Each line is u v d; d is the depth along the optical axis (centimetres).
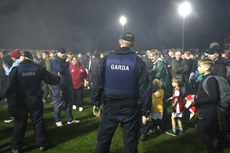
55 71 396
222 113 487
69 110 429
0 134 376
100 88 224
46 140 310
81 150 312
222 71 318
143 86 209
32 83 293
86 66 911
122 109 211
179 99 362
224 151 303
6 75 469
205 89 250
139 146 325
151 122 430
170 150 312
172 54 593
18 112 291
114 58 215
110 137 225
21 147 308
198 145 327
